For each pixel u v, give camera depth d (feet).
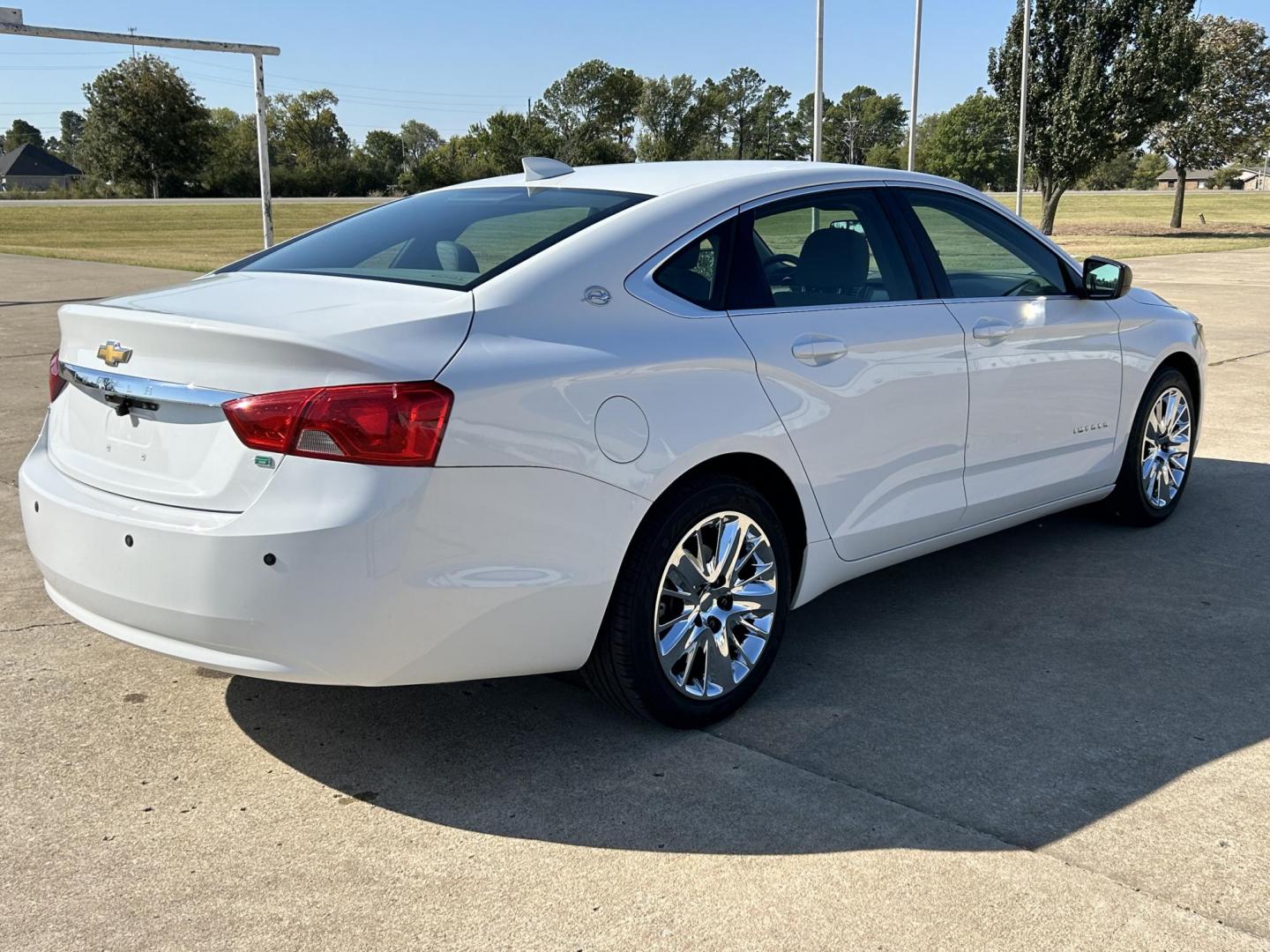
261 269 11.03
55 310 46.09
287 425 8.00
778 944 7.32
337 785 9.43
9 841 8.54
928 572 14.79
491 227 10.55
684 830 8.67
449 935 7.46
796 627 12.92
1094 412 14.66
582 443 8.86
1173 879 7.98
